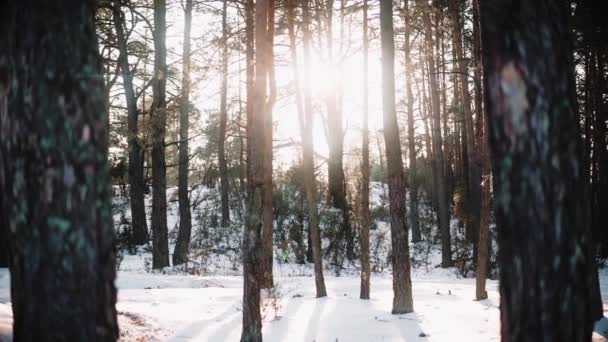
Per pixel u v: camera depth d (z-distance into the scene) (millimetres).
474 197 21062
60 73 2840
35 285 2803
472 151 20953
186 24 21594
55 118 2816
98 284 2871
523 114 2867
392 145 11617
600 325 8523
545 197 2832
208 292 13383
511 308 2910
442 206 23312
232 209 29781
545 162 2836
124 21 22203
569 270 2818
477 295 13016
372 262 22938
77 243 2809
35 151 2803
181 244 21516
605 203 23703
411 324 9812
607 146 24875
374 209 31297
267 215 14547
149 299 11898
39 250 2793
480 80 13930
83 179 2848
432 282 17625
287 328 9633
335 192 25156
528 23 2887
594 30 20172
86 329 2814
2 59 2924
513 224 2891
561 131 2873
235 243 24750
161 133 18703
